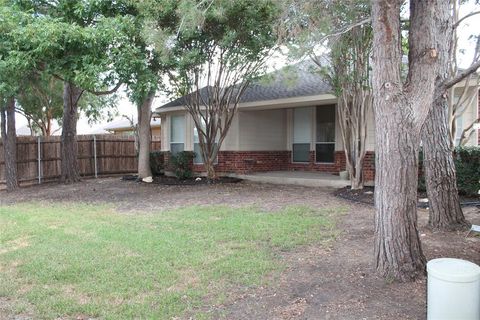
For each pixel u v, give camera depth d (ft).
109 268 17.01
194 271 16.61
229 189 40.45
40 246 20.44
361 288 14.33
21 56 33.94
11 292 14.82
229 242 20.74
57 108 75.31
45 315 13.00
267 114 51.70
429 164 22.03
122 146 64.44
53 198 38.99
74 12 37.86
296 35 24.93
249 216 26.71
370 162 37.14
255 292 14.47
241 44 37.32
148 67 36.45
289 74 32.68
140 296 14.33
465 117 36.11
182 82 41.32
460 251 18.08
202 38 37.22
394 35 14.30
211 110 44.65
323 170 49.34
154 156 55.62
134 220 26.71
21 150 52.08
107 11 38.14
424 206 28.27
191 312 13.10
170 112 54.54
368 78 33.14
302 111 51.65
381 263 15.16
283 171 52.37
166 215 28.14
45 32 32.81
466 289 10.16
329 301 13.52
